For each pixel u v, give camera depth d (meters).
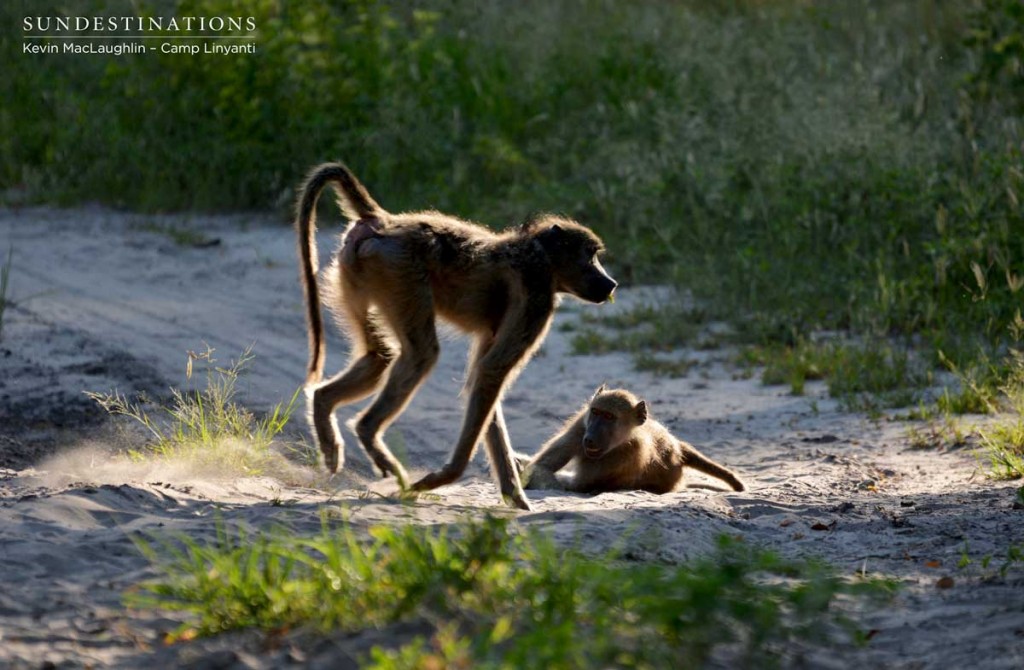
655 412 19.06
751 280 24.03
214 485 12.45
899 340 21.86
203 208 30.97
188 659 7.30
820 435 17.28
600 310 24.67
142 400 17.64
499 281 12.14
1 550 9.23
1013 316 20.69
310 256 12.49
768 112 28.45
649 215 27.52
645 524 10.98
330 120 30.83
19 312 22.39
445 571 7.86
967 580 9.29
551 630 6.82
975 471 14.57
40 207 30.97
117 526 10.19
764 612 7.30
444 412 19.05
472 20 36.97
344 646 7.30
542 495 13.82
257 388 18.83
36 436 16.00
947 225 22.98
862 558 10.26
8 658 7.29
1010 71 27.16
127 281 25.48
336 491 12.83
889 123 26.42
